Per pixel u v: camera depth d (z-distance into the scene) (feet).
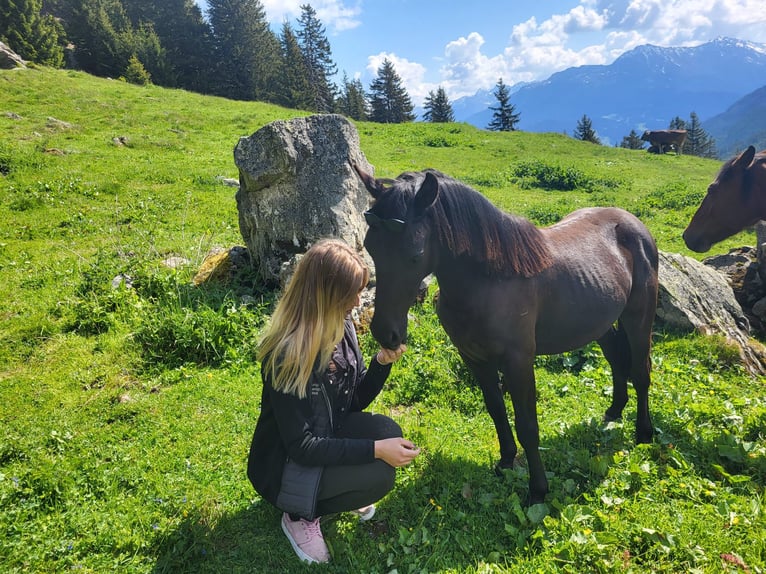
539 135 77.92
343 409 8.58
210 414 12.16
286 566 8.01
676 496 9.58
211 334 15.10
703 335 16.79
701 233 13.52
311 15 211.20
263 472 7.88
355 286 7.18
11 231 25.52
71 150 40.01
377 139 67.82
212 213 29.89
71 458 10.39
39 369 14.28
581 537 8.26
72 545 8.02
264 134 18.02
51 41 111.65
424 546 8.38
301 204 18.21
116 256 21.99
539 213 36.01
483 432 11.86
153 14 169.27
